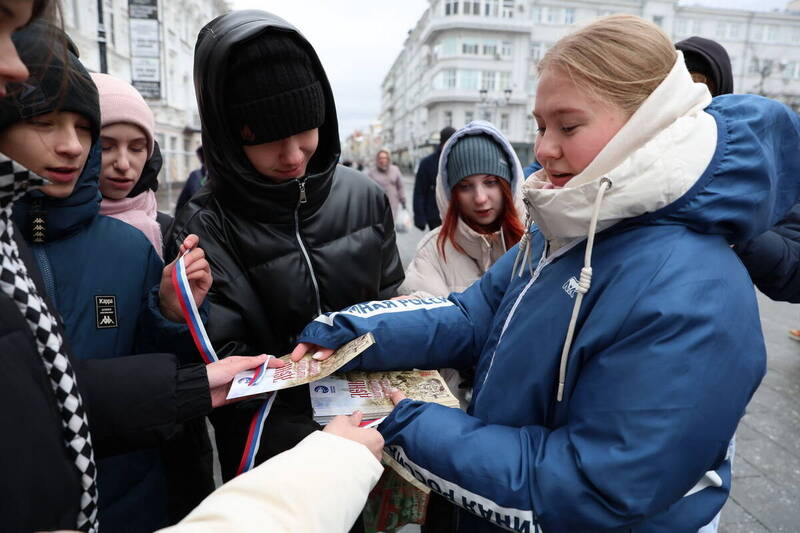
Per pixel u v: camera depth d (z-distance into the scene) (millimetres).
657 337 747
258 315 1319
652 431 729
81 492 706
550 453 827
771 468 2494
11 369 581
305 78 1185
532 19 48031
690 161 755
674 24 44969
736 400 752
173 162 23422
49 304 828
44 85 907
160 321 1179
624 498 738
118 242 1257
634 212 786
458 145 1922
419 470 947
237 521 603
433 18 49281
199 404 1020
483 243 1949
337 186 1524
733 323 749
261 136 1180
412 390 1120
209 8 28969
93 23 12727
